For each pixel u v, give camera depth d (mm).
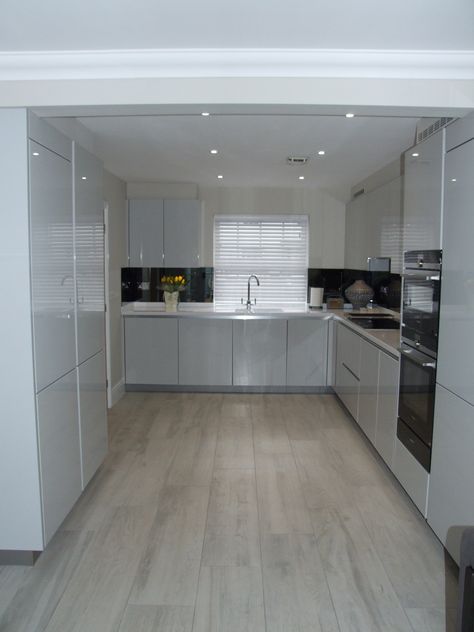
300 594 2158
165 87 2295
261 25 1974
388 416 3246
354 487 3195
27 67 2287
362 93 2270
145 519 2779
